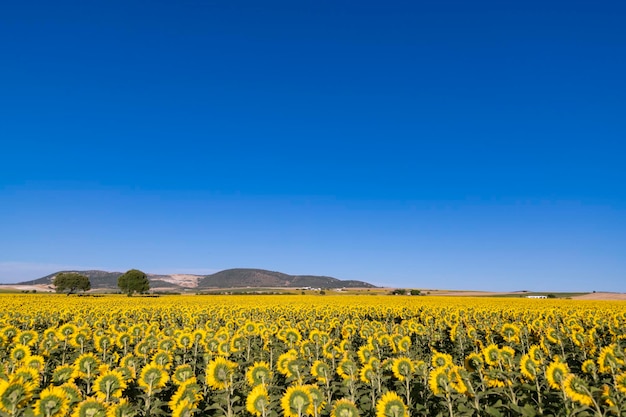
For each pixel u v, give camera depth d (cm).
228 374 795
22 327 2412
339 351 1141
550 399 750
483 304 4584
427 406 805
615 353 896
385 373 1025
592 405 696
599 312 2827
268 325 2038
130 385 872
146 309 3547
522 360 802
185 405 679
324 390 858
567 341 1548
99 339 1296
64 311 3039
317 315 3203
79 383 952
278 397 711
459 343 1636
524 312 2948
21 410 587
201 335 1268
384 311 3312
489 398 828
